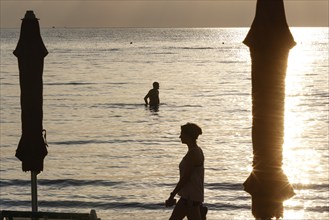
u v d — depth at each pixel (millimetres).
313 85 75750
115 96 63500
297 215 22953
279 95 7758
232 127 45094
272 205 8023
